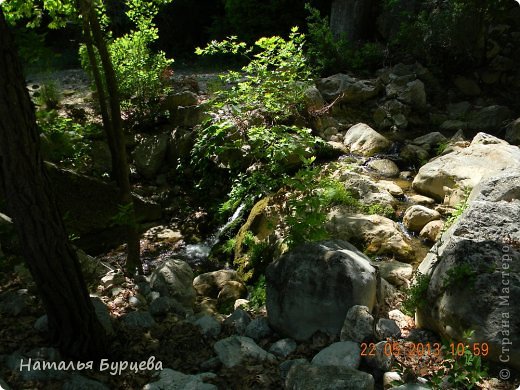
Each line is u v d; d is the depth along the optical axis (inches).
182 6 598.2
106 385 145.1
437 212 234.5
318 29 406.3
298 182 210.4
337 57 401.4
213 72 489.1
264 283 211.9
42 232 134.4
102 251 271.3
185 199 316.8
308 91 327.6
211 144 279.3
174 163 335.0
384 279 190.1
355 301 157.9
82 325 147.7
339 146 306.5
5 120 123.4
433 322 154.1
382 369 143.9
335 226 225.1
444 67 375.2
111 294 196.5
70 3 222.8
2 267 204.2
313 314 159.6
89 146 322.7
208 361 154.6
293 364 145.6
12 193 129.6
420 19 389.4
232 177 297.9
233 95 249.4
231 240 260.1
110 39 328.8
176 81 405.7
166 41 604.4
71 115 352.8
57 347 152.3
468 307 142.3
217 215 289.0
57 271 139.5
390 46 412.2
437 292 152.8
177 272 204.1
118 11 534.6
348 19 456.1
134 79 351.6
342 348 147.3
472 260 148.1
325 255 164.7
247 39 530.9
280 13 529.3
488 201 168.7
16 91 123.1
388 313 172.6
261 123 261.0
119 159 213.0
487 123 326.0
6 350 154.9
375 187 252.7
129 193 216.8
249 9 526.9
